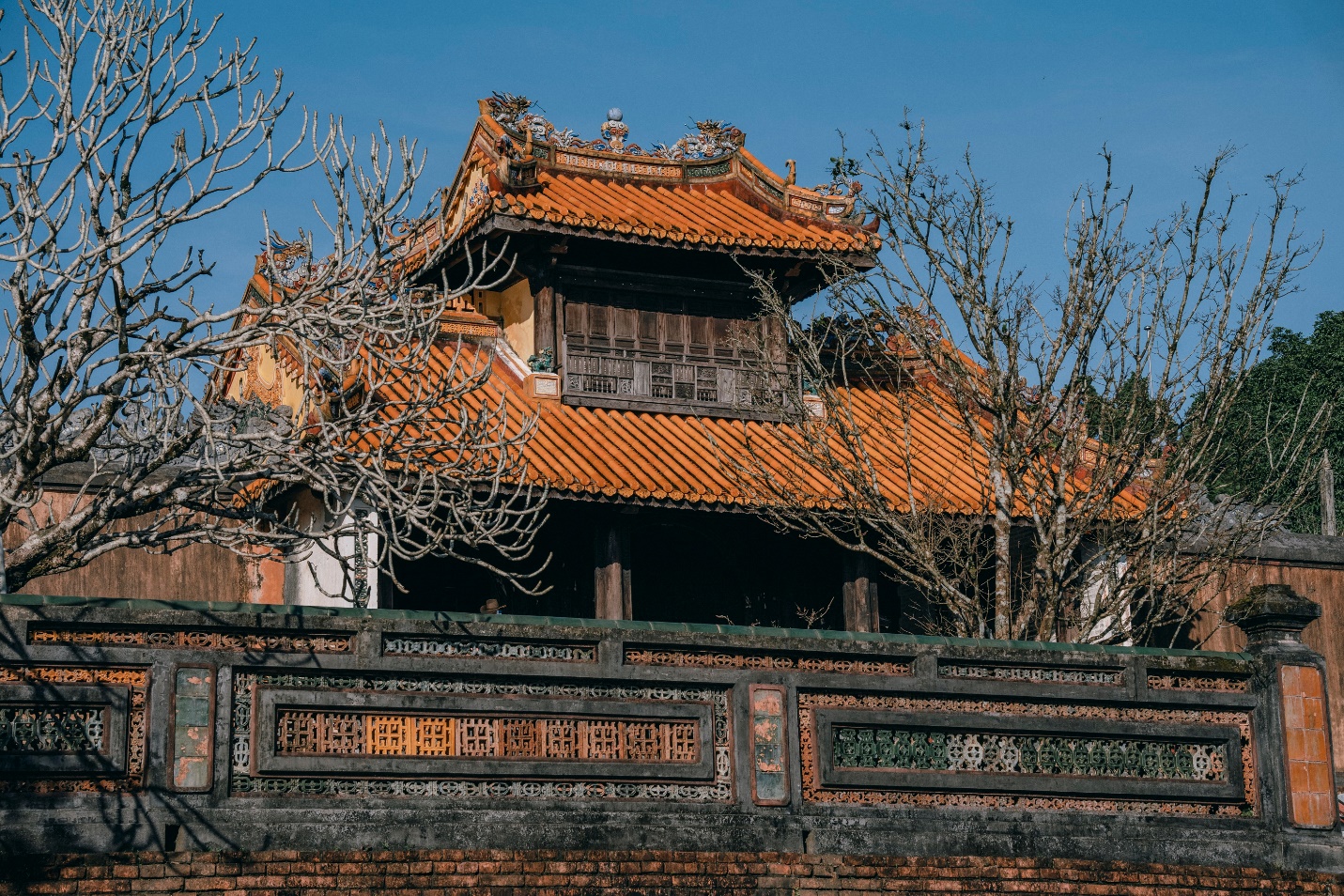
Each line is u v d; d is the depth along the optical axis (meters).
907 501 25.16
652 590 26.89
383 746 15.12
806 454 25.30
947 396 28.55
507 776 15.39
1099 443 23.95
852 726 16.75
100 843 14.03
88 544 17.72
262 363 27.00
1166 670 18.06
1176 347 23.48
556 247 27.22
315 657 14.98
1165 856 17.48
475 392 26.78
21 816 13.88
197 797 14.42
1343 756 28.67
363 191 18.12
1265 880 17.67
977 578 23.70
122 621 14.51
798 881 16.05
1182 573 24.81
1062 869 17.03
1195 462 23.30
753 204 29.36
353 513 17.59
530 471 24.25
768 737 16.38
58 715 14.22
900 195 24.30
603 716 15.84
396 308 17.73
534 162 27.45
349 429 17.66
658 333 28.14
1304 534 29.58
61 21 17.91
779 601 27.30
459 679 15.47
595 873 15.41
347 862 14.69
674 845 15.77
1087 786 17.41
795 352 28.77
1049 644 17.67
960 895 16.56
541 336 27.41
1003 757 17.30
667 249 27.52
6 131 17.58
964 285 23.70
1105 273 23.48
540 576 25.72
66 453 17.86
